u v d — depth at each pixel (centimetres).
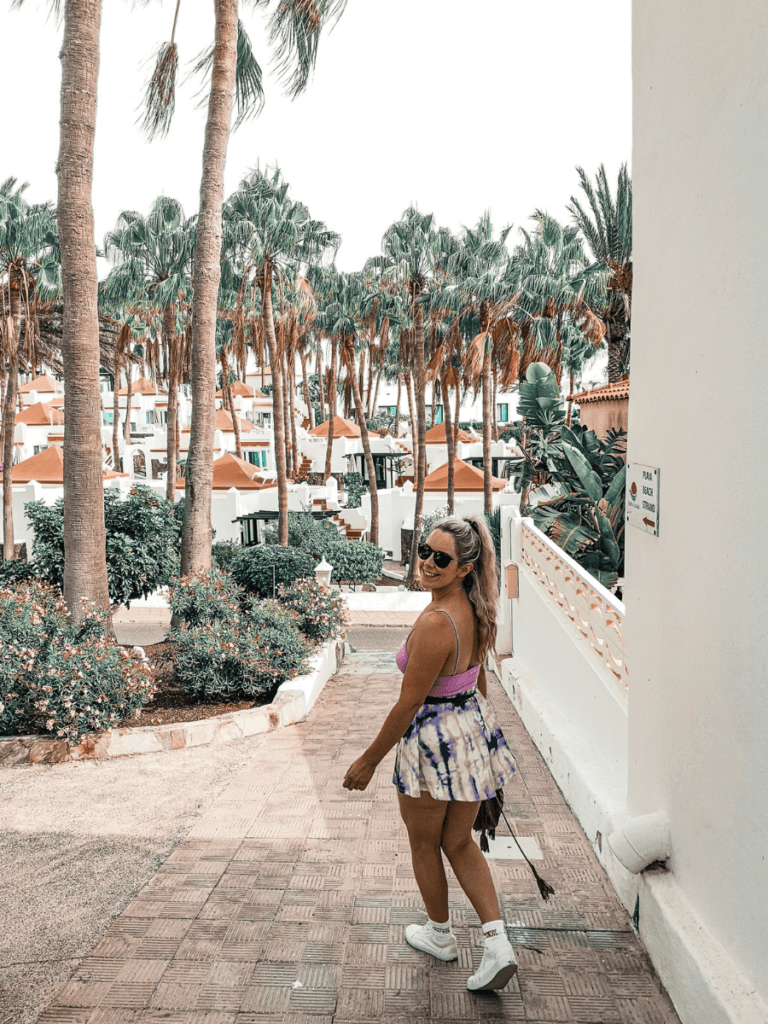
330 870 371
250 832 423
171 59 1284
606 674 426
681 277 272
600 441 1212
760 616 212
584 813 412
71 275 838
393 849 395
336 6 1231
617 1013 262
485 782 270
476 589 276
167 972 288
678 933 259
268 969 289
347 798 475
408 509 3119
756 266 212
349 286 3338
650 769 314
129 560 1312
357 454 4344
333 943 306
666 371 288
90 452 848
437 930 293
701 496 254
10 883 368
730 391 230
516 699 664
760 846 215
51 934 318
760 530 211
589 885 353
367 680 899
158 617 1959
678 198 274
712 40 241
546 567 597
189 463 1112
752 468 215
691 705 266
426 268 2673
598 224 2583
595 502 1080
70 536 849
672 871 290
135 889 357
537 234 2891
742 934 229
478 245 2636
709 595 248
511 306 2553
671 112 281
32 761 575
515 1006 266
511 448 3747
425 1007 266
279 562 1706
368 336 4069
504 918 324
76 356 843
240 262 2367
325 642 938
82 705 604
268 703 754
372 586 2402
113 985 281
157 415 5659
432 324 2948
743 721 224
